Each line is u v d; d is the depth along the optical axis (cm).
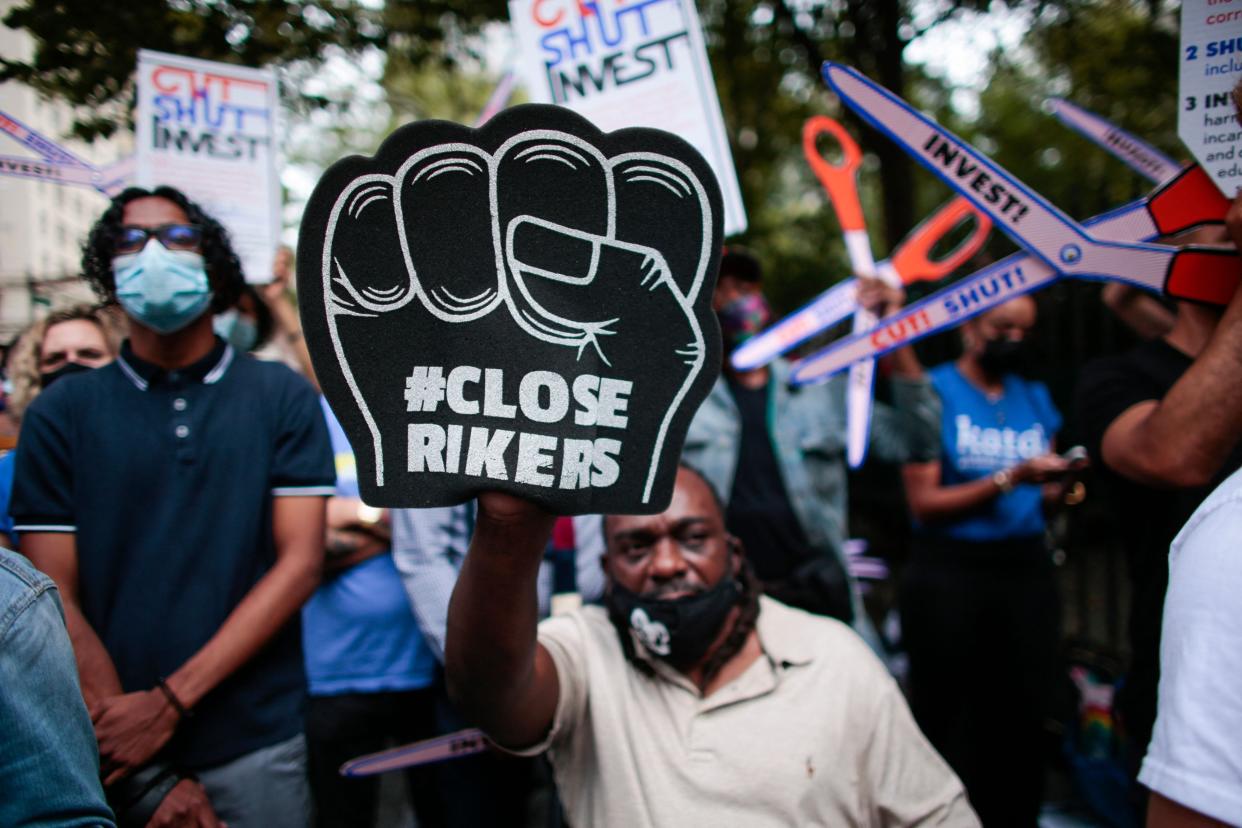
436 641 233
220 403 193
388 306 104
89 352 243
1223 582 104
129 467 185
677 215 106
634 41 240
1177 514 177
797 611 179
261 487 193
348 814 265
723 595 165
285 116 360
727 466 277
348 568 265
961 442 310
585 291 105
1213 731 102
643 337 106
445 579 233
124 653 182
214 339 201
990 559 300
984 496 289
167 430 188
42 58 299
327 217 104
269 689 192
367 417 105
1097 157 953
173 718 176
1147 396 180
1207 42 148
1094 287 383
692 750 159
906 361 306
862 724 164
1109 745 289
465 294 104
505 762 244
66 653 111
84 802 108
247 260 253
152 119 246
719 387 284
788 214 1212
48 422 186
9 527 206
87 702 175
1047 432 322
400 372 105
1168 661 109
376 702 265
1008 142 1029
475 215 104
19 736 103
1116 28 561
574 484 103
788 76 781
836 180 253
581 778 164
